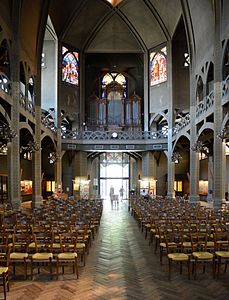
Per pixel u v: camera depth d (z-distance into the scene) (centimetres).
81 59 3350
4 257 720
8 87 1808
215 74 1856
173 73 3092
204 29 2177
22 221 1005
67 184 3266
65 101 3128
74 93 3247
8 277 691
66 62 3169
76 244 784
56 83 3022
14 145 1789
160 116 3275
